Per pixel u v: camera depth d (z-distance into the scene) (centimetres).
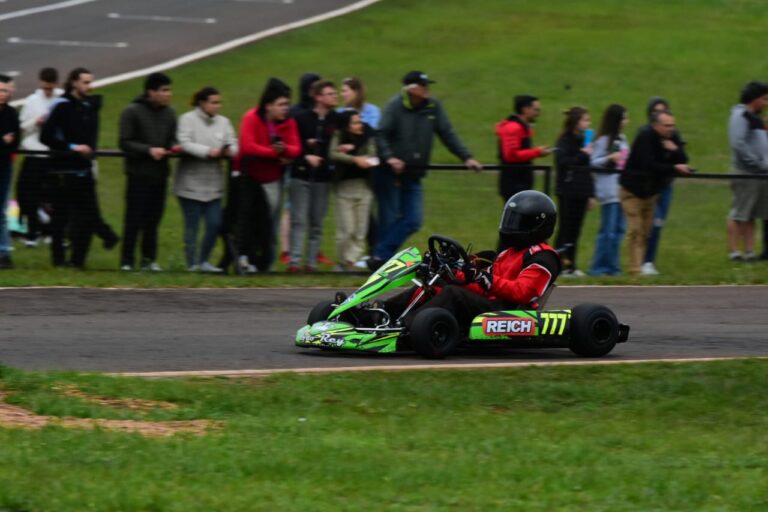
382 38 9525
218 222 4194
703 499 1773
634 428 2273
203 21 9794
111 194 4203
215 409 2256
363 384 2516
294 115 4194
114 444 1919
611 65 9162
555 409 2420
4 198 4091
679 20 10412
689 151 7581
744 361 2927
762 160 4747
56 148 4091
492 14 10412
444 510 1661
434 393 2462
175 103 7606
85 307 3481
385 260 4272
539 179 4369
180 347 2967
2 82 4016
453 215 4359
